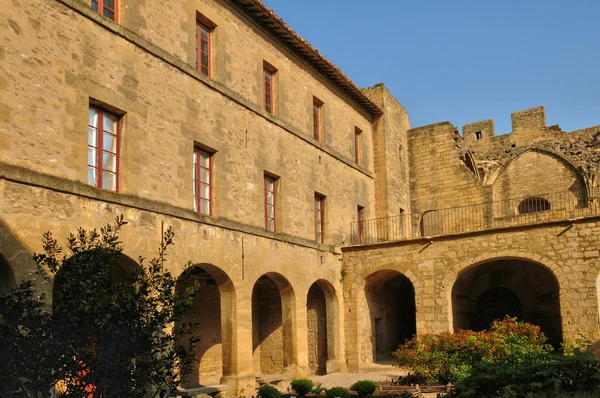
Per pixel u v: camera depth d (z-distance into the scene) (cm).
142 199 1332
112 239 788
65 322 680
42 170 1120
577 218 1845
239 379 1579
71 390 688
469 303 2480
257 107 1803
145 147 1370
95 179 1264
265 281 2153
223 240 1589
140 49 1393
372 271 2178
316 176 2100
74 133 1196
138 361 720
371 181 2553
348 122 2400
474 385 1213
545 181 2769
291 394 1603
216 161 1608
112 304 708
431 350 1712
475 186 2667
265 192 1847
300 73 2081
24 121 1098
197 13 1616
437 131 2814
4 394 659
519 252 1930
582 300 1808
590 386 1163
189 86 1538
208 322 1908
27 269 1059
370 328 2275
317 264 2058
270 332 2127
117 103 1309
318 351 2203
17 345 669
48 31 1170
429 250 2088
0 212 1030
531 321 2441
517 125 3028
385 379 1897
